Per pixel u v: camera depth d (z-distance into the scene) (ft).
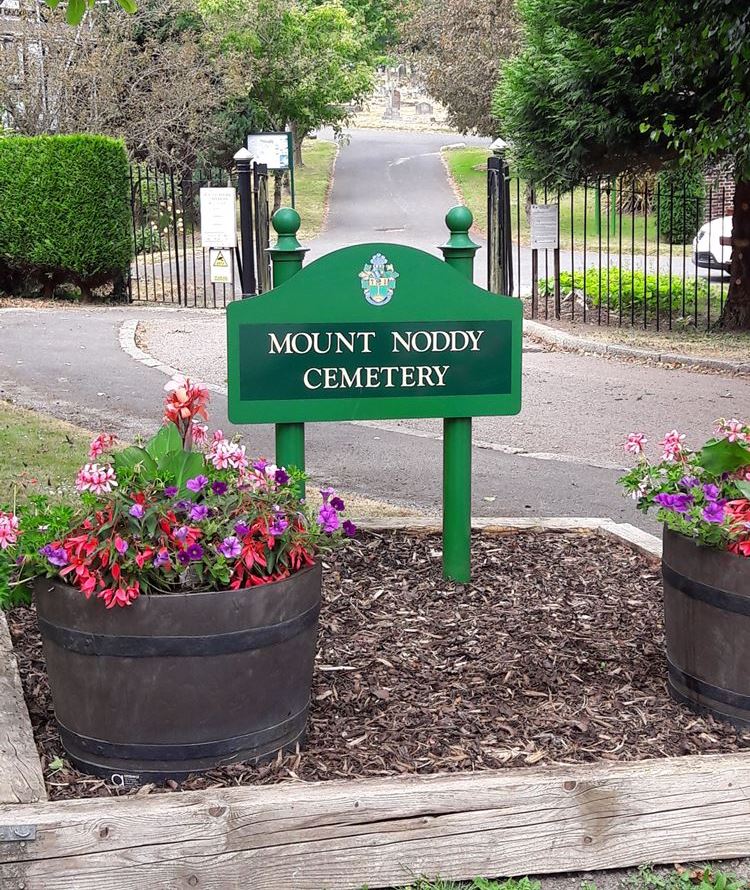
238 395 14.33
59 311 51.24
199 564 9.71
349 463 25.46
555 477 24.71
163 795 9.12
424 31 118.42
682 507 11.12
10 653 12.37
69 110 76.54
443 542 15.65
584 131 44.96
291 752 10.48
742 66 36.35
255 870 9.01
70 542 9.65
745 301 47.11
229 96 99.91
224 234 53.93
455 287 14.66
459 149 173.78
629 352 41.98
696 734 11.08
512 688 12.19
